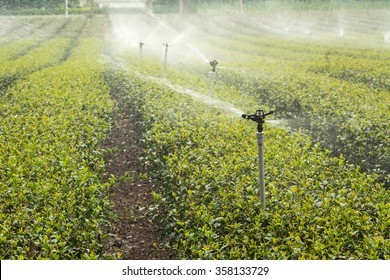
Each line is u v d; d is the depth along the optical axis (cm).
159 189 1612
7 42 5747
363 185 1334
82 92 2422
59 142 1672
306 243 1091
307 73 3117
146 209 1521
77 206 1259
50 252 1081
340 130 1895
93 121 1967
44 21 8550
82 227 1213
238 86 2969
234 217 1195
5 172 1440
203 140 1703
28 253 1127
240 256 1070
